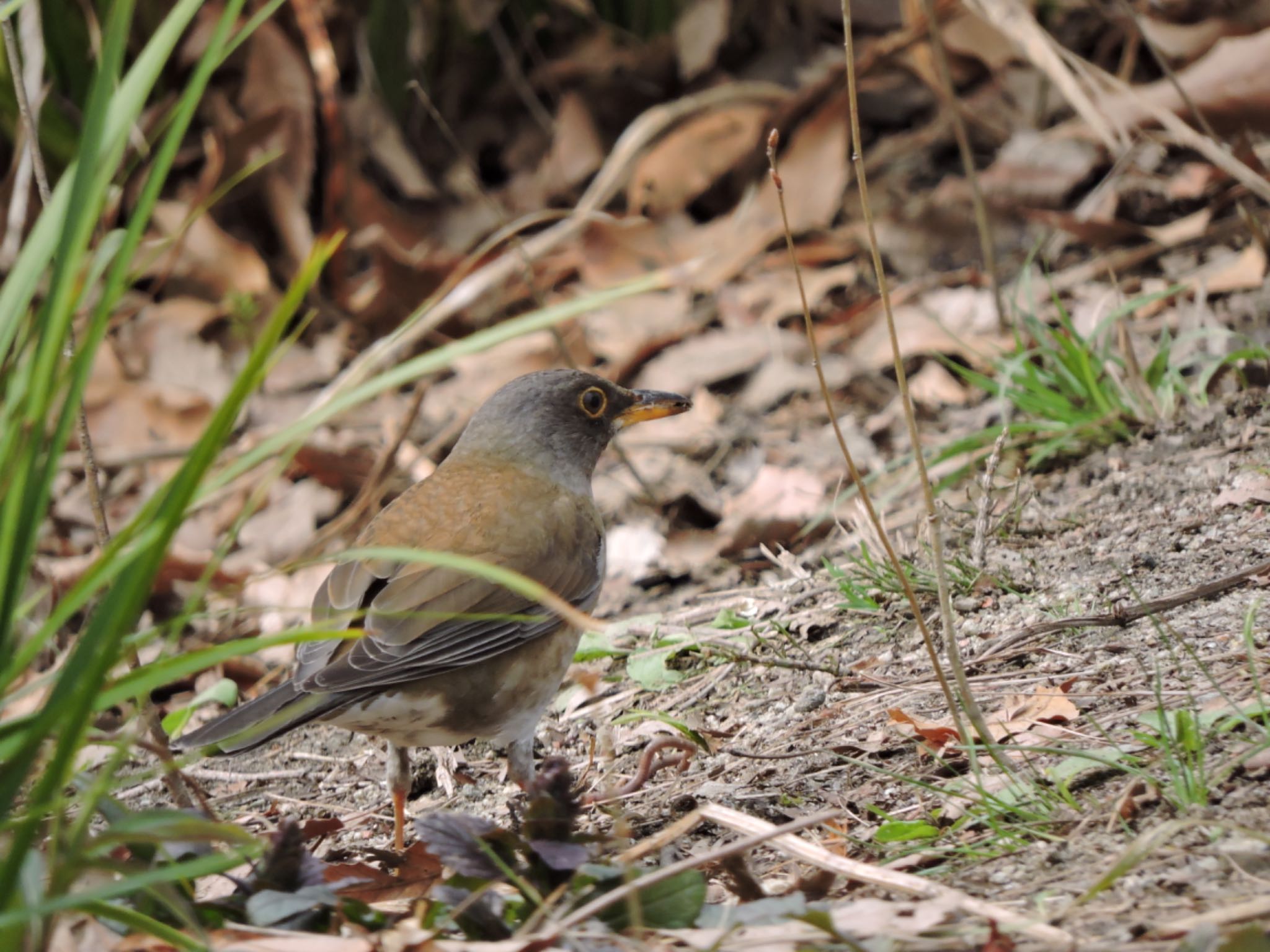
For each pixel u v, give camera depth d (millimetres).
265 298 15406
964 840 6102
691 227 15531
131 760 9836
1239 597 7973
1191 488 9789
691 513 12344
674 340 14539
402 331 5277
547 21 17141
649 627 10281
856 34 16969
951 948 4938
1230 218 13477
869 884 5699
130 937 5062
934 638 8773
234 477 4535
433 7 16766
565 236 15672
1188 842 5461
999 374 11805
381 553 4641
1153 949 4680
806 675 8883
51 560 13055
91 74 15477
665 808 7441
